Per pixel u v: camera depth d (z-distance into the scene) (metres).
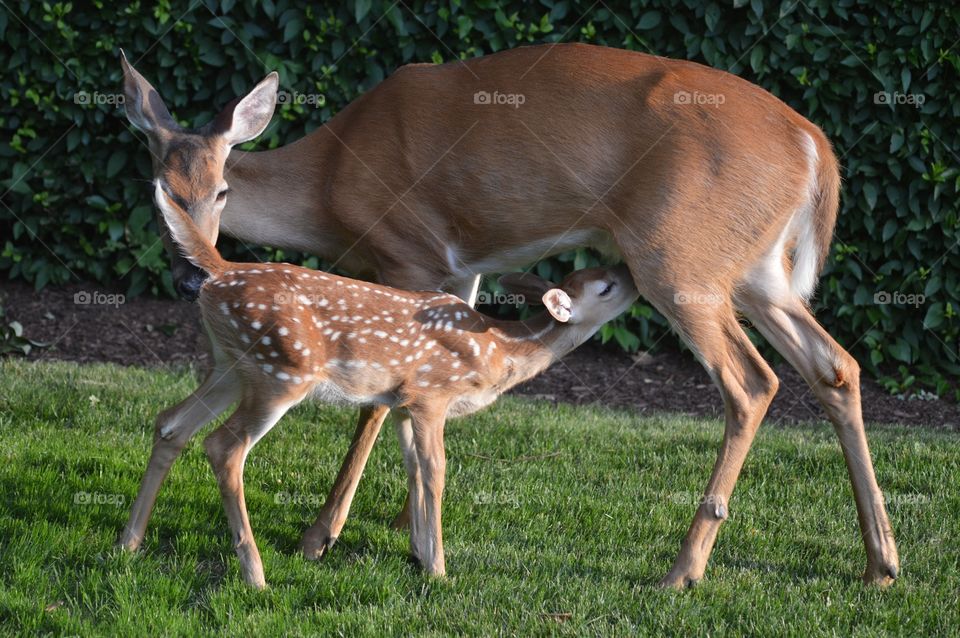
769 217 8.01
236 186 9.50
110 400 11.19
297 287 7.41
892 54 13.28
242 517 7.23
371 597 7.22
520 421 11.64
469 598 7.16
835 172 8.32
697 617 7.04
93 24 14.40
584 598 7.21
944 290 13.92
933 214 13.55
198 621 6.62
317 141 9.45
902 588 7.73
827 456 10.70
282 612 6.83
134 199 14.87
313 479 9.51
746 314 8.23
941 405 13.62
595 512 9.12
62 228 15.01
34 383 11.60
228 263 7.56
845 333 14.35
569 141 8.29
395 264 9.12
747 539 8.69
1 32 14.23
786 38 13.36
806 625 6.99
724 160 7.92
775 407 13.33
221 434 7.27
